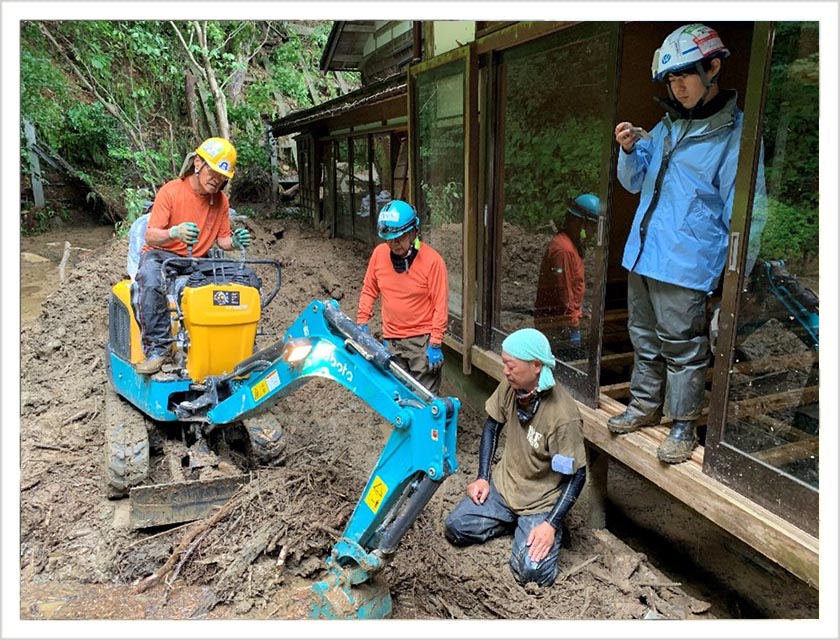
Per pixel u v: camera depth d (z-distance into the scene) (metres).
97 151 13.85
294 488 3.53
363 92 8.30
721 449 2.72
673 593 3.11
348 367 2.68
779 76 2.38
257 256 9.54
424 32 5.84
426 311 3.92
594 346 3.57
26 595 2.95
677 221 2.75
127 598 2.94
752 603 3.32
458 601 3.06
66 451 4.15
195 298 3.48
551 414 3.14
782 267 2.46
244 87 16.75
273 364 3.07
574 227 3.74
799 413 2.42
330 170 11.99
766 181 2.46
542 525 3.16
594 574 3.22
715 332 2.82
